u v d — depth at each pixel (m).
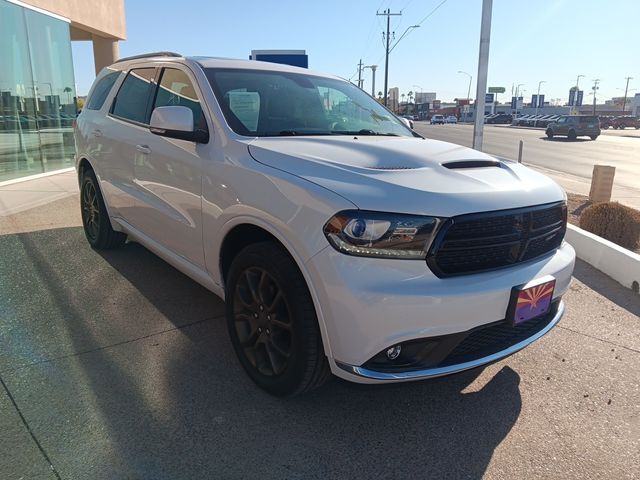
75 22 12.24
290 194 2.50
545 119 57.56
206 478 2.24
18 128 9.89
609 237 6.69
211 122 3.21
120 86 4.64
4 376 2.93
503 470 2.38
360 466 2.37
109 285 4.32
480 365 2.54
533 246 2.73
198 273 3.36
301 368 2.54
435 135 34.50
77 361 3.12
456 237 2.37
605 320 4.05
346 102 4.07
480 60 10.30
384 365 2.37
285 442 2.50
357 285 2.25
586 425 2.73
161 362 3.15
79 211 7.08
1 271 4.60
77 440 2.43
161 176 3.60
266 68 3.93
